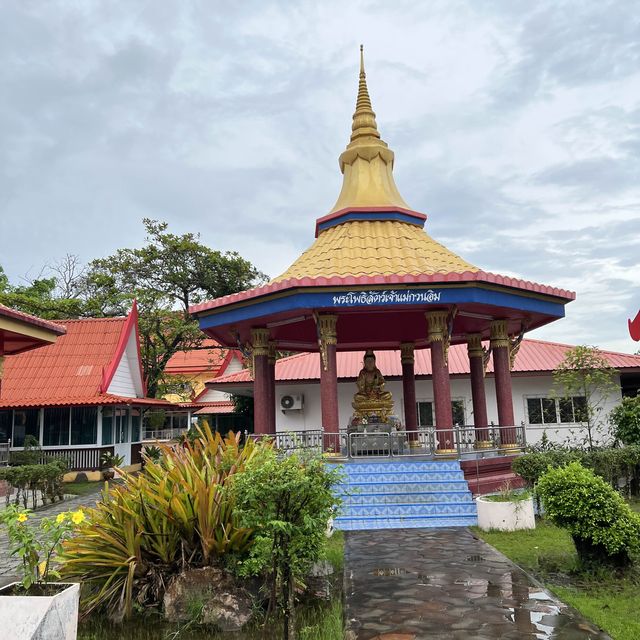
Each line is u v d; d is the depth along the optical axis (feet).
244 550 25.52
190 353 164.76
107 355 92.32
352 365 79.61
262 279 123.75
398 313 58.65
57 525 21.47
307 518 20.62
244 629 23.13
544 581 27.58
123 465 94.27
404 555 32.14
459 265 52.49
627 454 47.70
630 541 27.37
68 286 124.06
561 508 28.50
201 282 118.73
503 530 37.40
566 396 64.44
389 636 20.98
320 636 21.36
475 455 49.55
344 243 55.26
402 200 61.41
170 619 24.21
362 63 66.69
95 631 23.47
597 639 20.30
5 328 48.21
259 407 54.29
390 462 46.73
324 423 48.93
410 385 69.21
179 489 26.94
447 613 23.08
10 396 86.28
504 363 55.06
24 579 19.97
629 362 71.00
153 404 97.40
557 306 54.90
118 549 26.11
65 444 84.84
